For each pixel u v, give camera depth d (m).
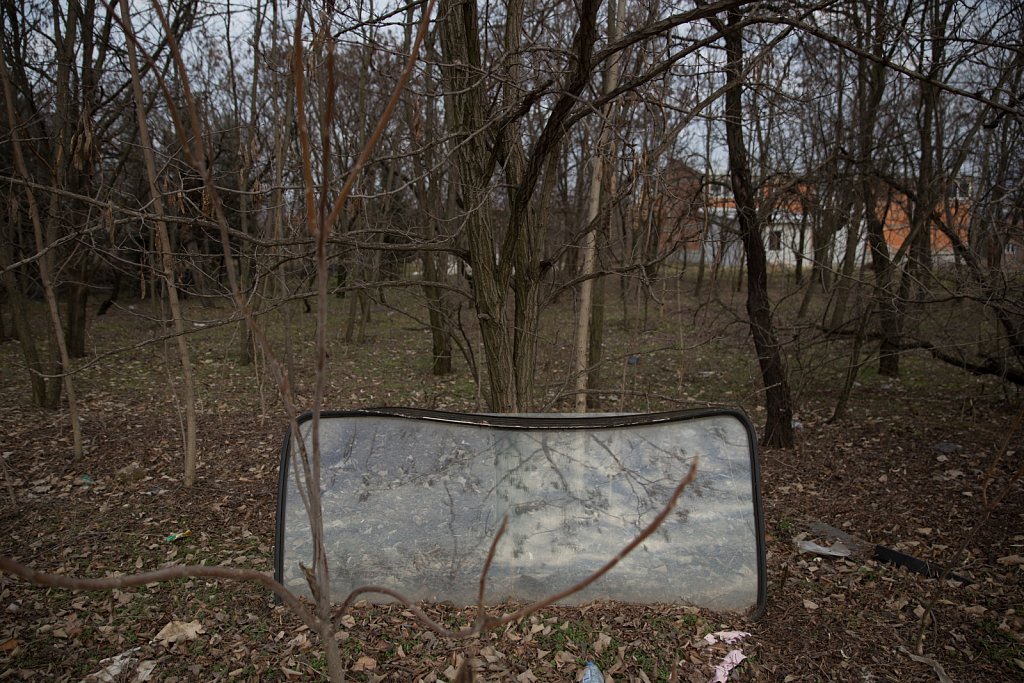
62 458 6.96
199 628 3.81
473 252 4.82
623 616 3.80
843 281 8.57
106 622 3.92
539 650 3.54
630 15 5.83
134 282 14.18
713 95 5.26
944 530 5.25
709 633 3.69
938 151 7.93
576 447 4.03
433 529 3.95
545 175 4.98
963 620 3.99
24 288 8.74
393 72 5.70
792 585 4.45
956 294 6.88
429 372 12.25
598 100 4.34
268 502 5.91
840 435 8.15
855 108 9.00
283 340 15.23
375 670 3.40
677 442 4.05
